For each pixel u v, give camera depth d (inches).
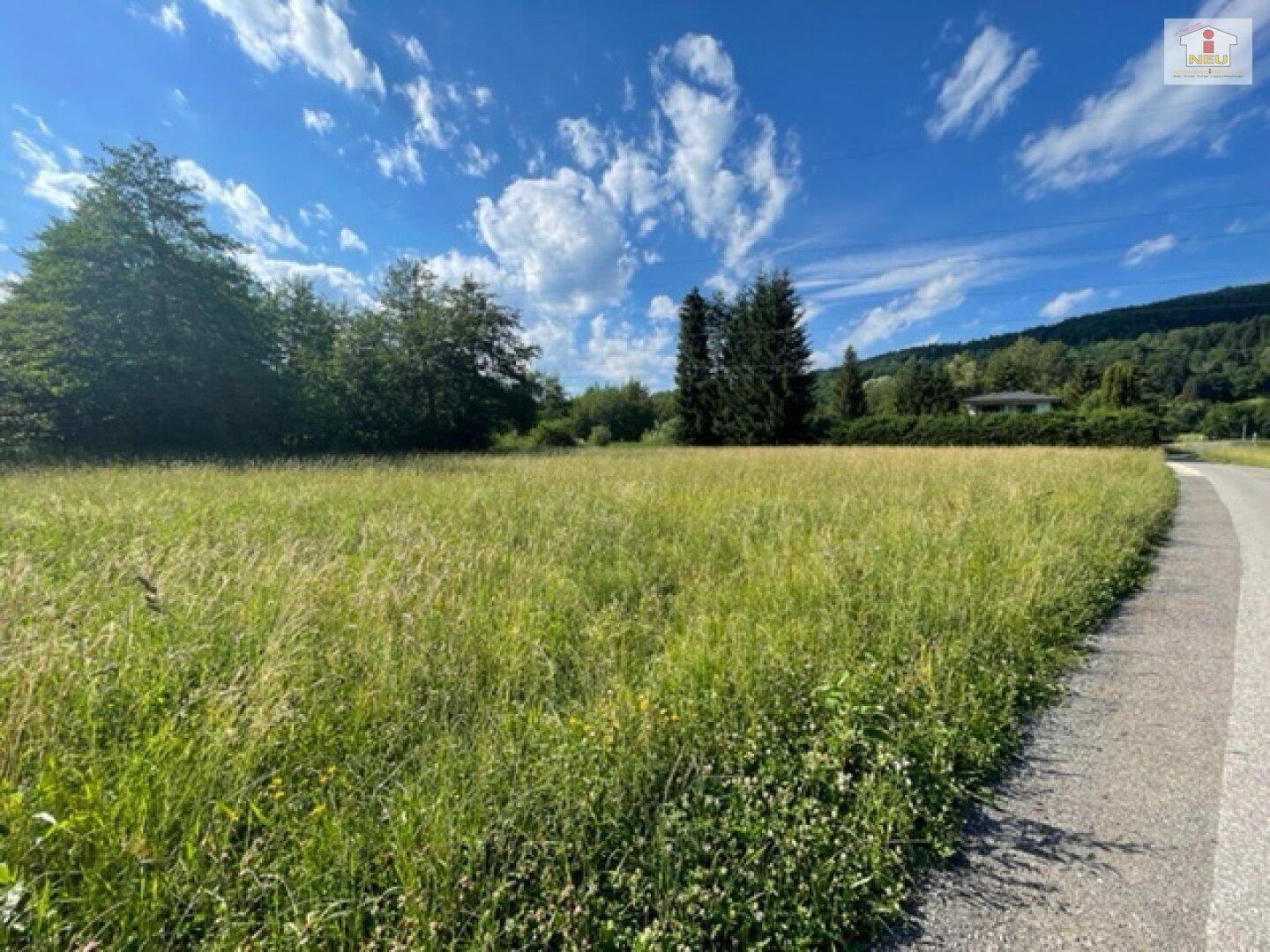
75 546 170.4
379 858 60.8
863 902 63.4
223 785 68.7
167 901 55.2
